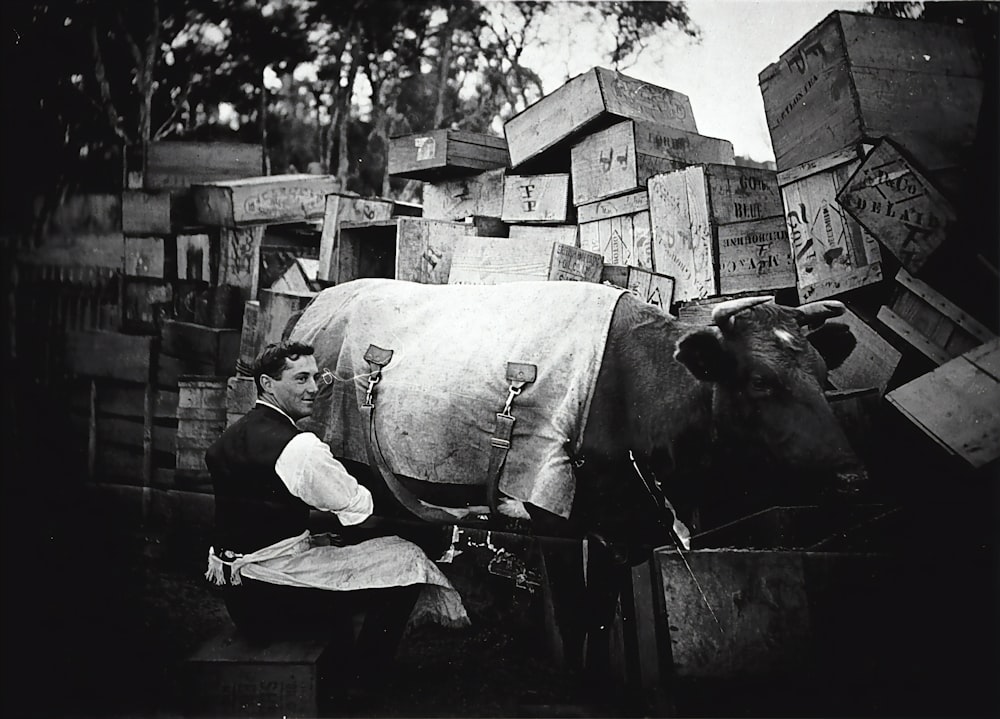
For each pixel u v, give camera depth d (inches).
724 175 148.1
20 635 138.6
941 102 147.3
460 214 173.8
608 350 124.7
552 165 169.2
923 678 119.2
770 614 120.2
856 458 124.6
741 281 147.5
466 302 135.9
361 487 127.0
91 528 158.4
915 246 143.0
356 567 125.1
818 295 147.0
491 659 130.7
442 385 128.1
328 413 136.0
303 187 175.9
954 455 131.3
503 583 136.0
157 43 184.9
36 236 173.6
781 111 156.6
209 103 185.9
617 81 157.4
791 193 151.0
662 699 122.0
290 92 188.4
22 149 176.4
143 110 182.9
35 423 166.4
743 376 125.3
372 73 188.7
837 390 138.4
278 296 160.4
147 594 145.6
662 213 151.9
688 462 127.8
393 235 167.2
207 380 161.5
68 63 181.3
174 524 158.6
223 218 170.2
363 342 136.1
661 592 124.7
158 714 123.7
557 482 119.8
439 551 138.0
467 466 127.0
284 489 124.4
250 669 116.5
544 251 157.8
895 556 121.7
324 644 122.1
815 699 118.2
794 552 120.9
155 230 172.7
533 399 123.9
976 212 142.9
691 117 166.9
